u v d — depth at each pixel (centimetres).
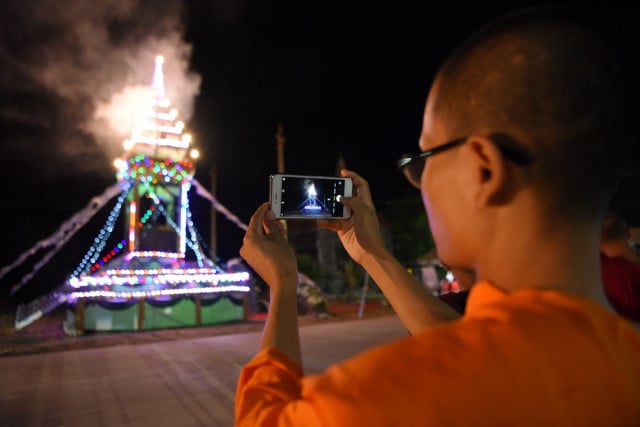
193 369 824
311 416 68
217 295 1498
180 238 1515
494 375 63
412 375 64
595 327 68
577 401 64
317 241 2969
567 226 75
